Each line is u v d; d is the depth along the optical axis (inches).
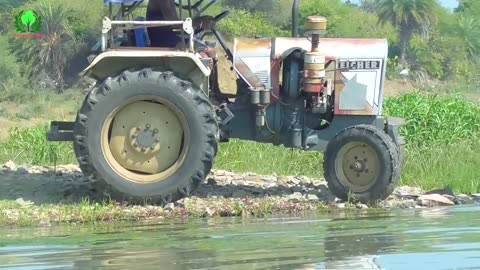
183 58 396.5
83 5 2421.3
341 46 418.3
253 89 413.4
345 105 416.2
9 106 2103.8
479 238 267.4
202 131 390.0
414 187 449.4
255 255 242.4
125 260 243.0
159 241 280.5
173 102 388.8
